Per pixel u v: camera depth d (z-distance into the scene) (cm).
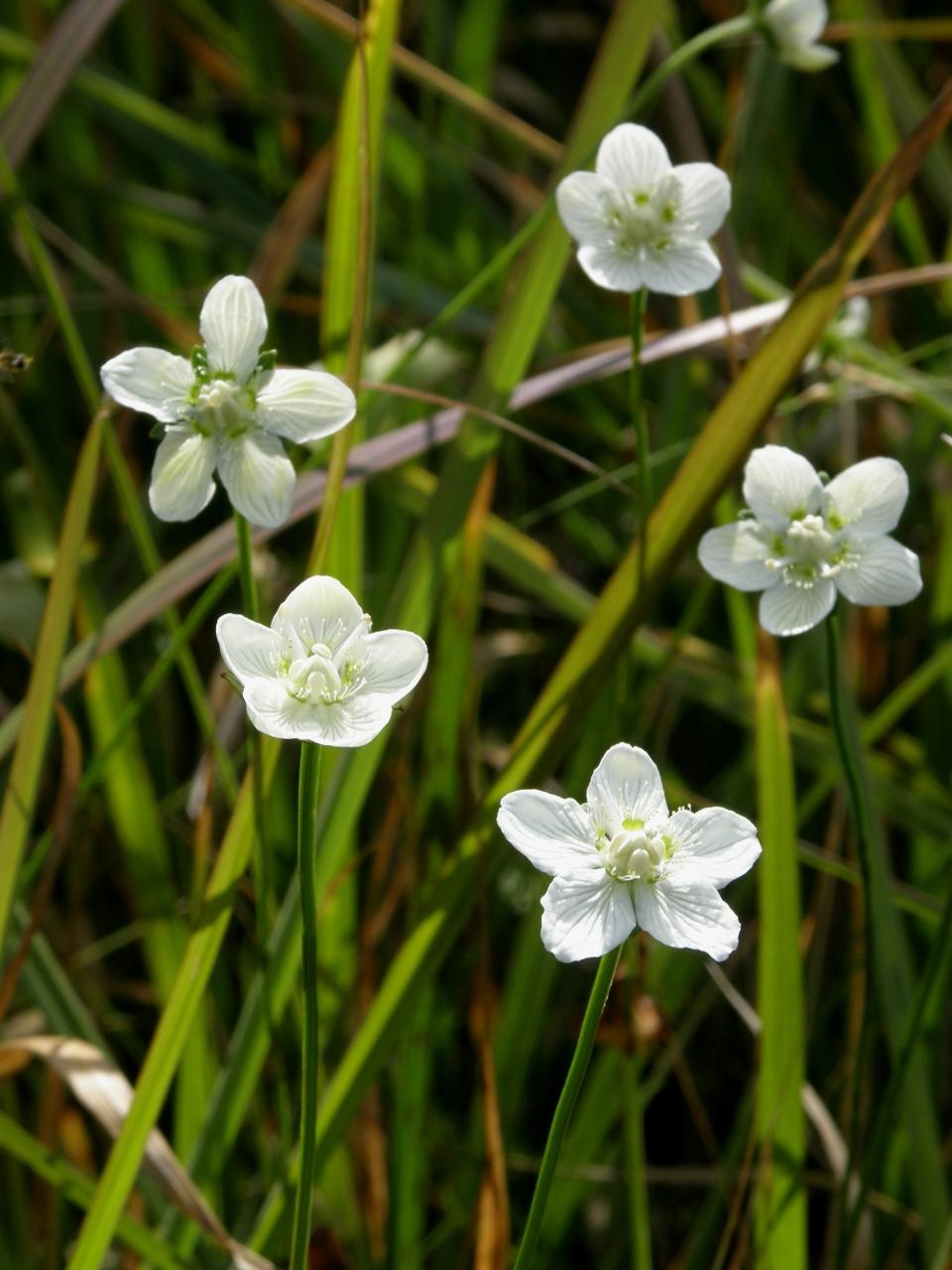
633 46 49
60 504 55
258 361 42
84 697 53
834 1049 53
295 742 52
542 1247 50
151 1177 46
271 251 54
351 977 49
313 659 38
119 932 53
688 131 56
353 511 48
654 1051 53
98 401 47
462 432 48
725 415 46
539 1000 50
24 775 45
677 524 46
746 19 49
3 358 44
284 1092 46
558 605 52
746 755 53
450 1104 53
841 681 49
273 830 52
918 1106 47
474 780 49
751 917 54
